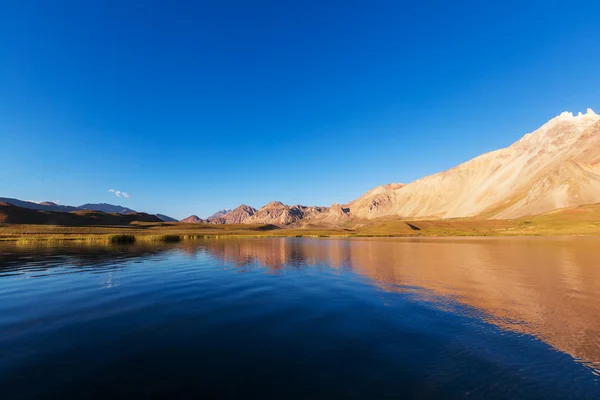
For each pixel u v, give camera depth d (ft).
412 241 283.79
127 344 37.19
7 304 55.36
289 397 25.89
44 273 88.74
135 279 80.74
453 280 77.77
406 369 30.86
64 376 29.32
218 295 62.85
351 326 43.52
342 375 29.68
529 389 27.20
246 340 38.55
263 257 137.28
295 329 42.45
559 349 35.50
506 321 45.29
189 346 36.65
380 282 76.02
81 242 216.33
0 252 146.20
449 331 41.29
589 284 71.05
